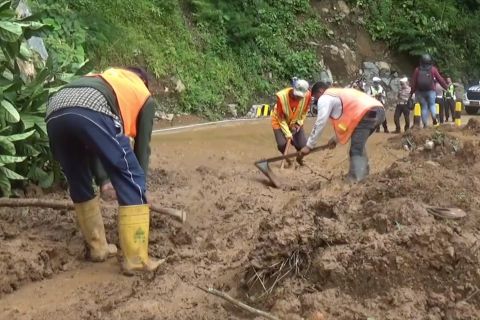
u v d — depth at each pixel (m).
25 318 3.96
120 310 4.03
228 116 17.58
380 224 4.12
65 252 5.00
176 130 14.45
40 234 5.29
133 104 4.77
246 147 11.59
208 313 3.98
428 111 13.81
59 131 4.57
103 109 4.54
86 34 15.02
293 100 8.96
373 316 3.55
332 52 21.59
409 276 3.70
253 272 4.13
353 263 3.80
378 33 23.03
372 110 7.06
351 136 7.13
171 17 17.69
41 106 6.50
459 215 4.16
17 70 6.57
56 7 14.62
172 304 4.15
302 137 9.20
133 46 16.06
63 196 6.66
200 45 18.34
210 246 5.25
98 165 5.49
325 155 10.13
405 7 23.72
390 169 5.52
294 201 6.26
